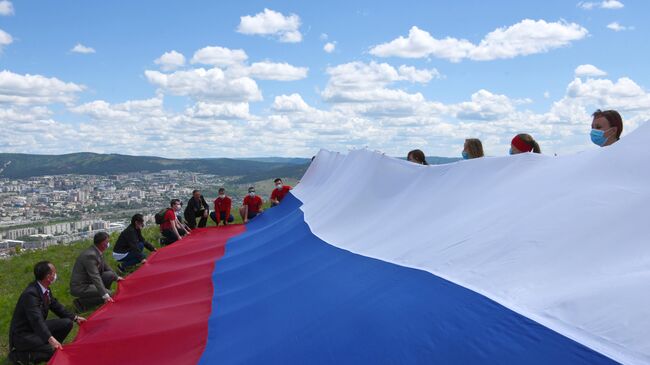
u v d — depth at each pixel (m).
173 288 8.45
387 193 8.10
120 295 9.01
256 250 10.05
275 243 9.93
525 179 5.18
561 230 4.04
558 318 3.23
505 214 4.78
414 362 3.46
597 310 3.08
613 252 3.56
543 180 4.88
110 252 16.42
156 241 18.16
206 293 7.85
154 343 5.79
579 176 4.47
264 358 4.38
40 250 19.62
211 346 5.34
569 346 2.94
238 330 5.55
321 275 6.24
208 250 11.88
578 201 4.18
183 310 6.94
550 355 2.96
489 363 3.14
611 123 5.36
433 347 3.51
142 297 8.37
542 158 5.37
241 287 7.56
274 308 5.75
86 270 9.92
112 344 5.88
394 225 6.77
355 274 5.68
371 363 3.64
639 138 4.23
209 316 6.39
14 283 13.98
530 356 3.02
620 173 4.14
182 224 17.17
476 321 3.56
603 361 2.74
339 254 6.91
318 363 3.94
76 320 7.91
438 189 6.57
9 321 9.87
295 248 8.61
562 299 3.35
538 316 3.34
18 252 19.58
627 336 2.82
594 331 2.98
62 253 18.36
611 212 3.84
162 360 5.36
